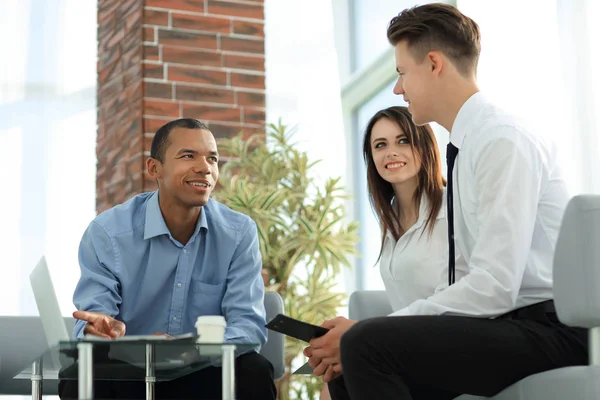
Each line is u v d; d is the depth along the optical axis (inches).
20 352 142.8
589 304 83.1
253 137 220.5
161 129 129.8
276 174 207.2
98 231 129.0
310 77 267.3
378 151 126.9
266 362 121.5
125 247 128.6
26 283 252.2
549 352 87.7
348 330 87.6
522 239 89.3
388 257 127.7
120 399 119.0
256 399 119.0
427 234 123.9
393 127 126.2
